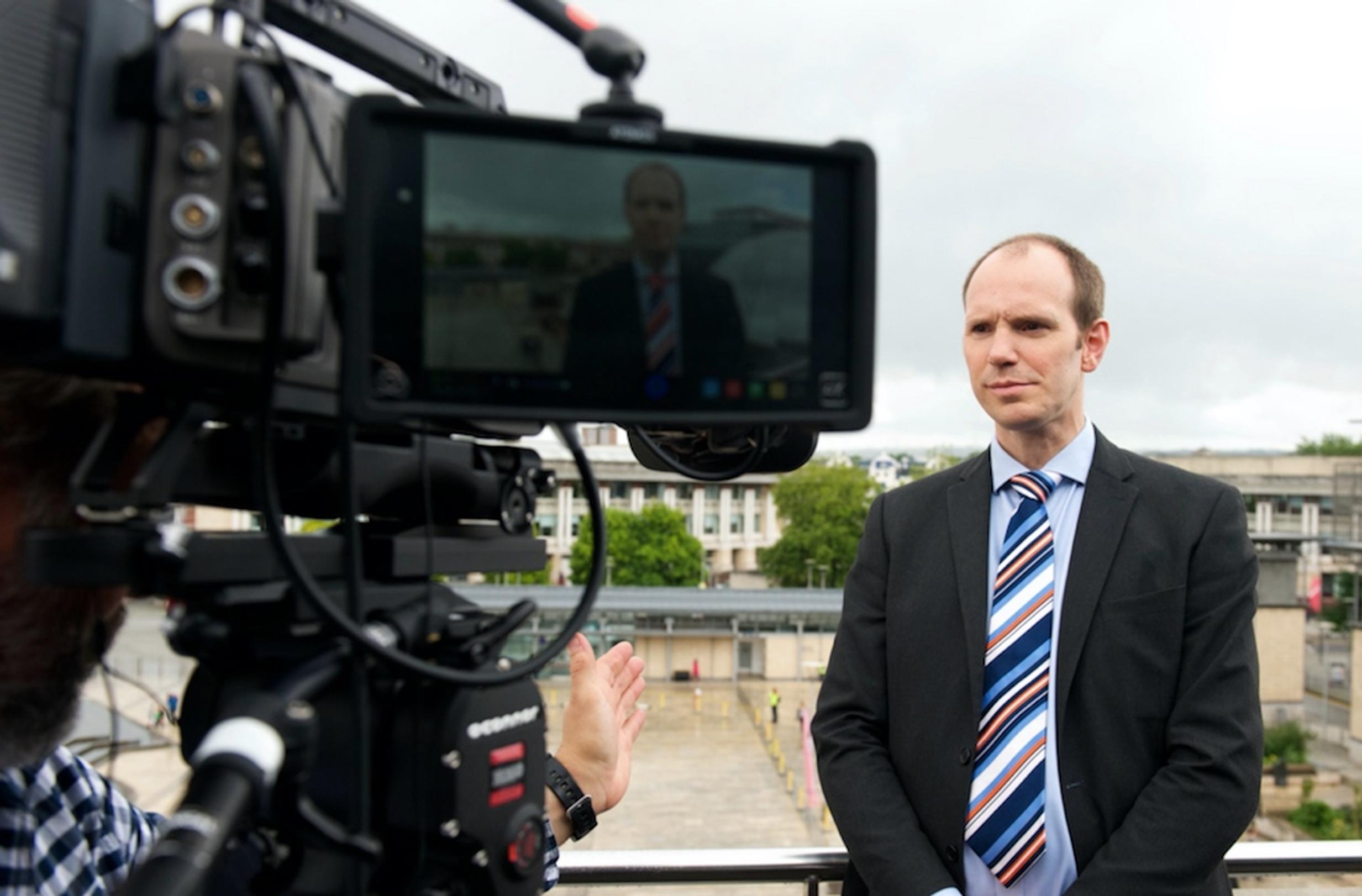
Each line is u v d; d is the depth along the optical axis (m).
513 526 1.25
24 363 0.86
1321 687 46.81
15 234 0.77
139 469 0.93
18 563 0.93
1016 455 2.32
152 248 0.86
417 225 0.95
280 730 0.80
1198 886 1.94
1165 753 2.10
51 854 1.13
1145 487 2.24
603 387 0.99
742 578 65.00
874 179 1.07
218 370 0.90
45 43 0.80
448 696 0.96
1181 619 2.12
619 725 1.38
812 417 1.05
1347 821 29.94
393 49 1.17
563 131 0.98
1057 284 2.24
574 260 0.99
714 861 2.22
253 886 0.97
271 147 0.86
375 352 0.94
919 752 2.21
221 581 0.91
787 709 33.53
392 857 0.98
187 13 0.89
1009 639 2.19
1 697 0.96
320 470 1.05
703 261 1.03
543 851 1.05
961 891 2.13
